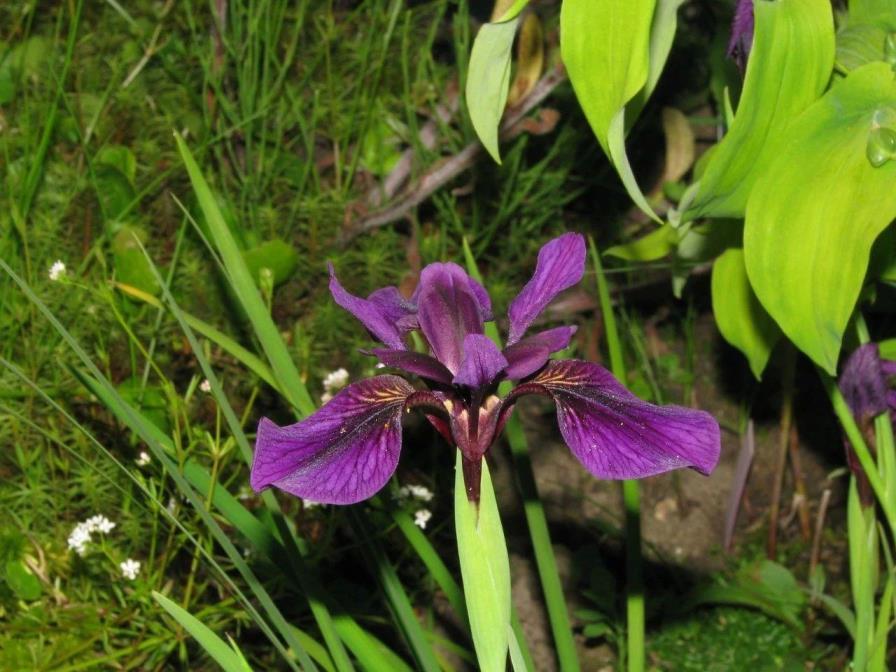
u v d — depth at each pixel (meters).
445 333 0.22
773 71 0.24
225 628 0.37
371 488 0.21
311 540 0.38
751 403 0.44
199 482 0.28
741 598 0.41
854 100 0.24
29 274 0.39
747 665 0.40
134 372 0.38
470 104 0.24
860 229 0.25
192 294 0.42
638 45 0.22
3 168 0.43
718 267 0.32
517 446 0.29
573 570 0.42
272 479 0.20
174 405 0.31
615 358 0.29
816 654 0.41
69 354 0.39
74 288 0.39
